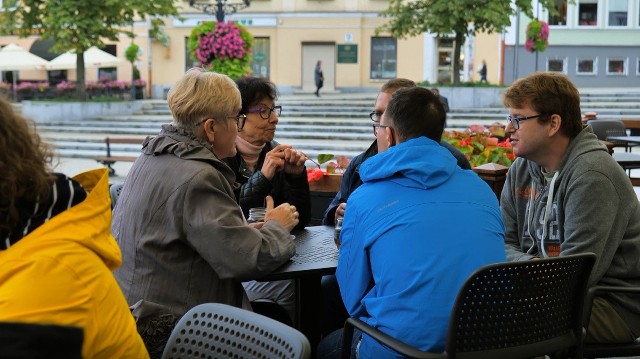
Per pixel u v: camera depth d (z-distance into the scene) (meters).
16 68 28.11
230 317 2.25
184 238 2.93
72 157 18.69
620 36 35.28
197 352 2.29
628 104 25.11
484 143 6.15
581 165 3.10
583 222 3.03
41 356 1.63
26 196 1.68
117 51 33.59
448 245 2.58
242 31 16.58
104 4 23.17
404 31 24.30
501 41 32.94
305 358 2.02
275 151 3.95
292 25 33.38
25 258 1.67
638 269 3.09
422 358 2.42
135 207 2.99
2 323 1.61
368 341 2.71
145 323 2.81
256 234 2.96
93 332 1.73
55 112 24.17
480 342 2.48
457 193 2.69
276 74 33.72
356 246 2.74
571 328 2.72
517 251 3.46
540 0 24.83
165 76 33.75
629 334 3.09
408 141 2.79
